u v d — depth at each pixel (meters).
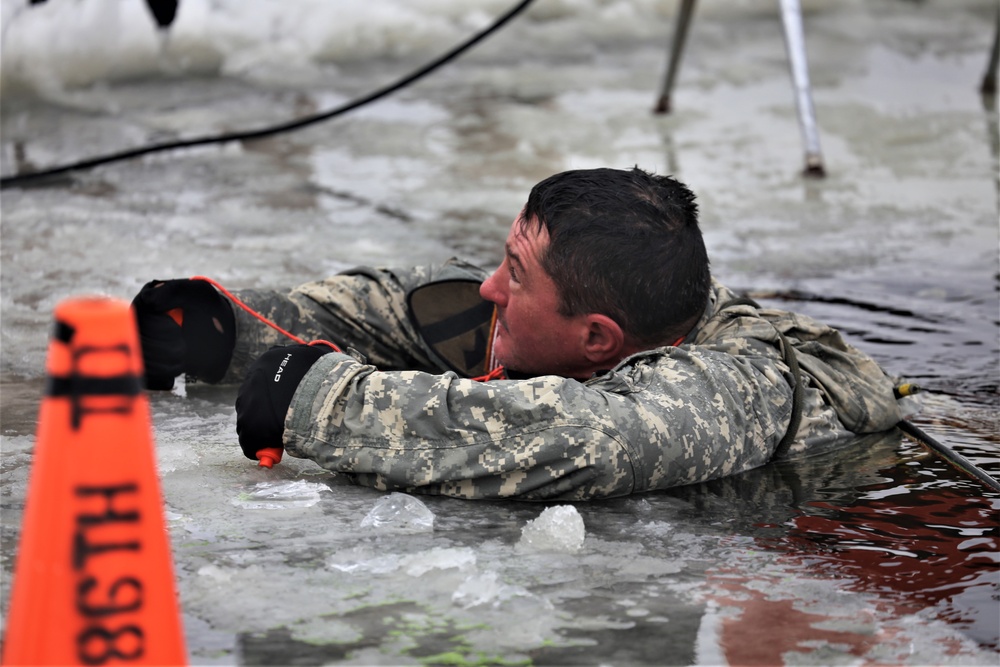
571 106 17.56
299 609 4.51
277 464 6.02
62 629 3.21
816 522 5.50
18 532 5.21
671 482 5.71
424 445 5.48
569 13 23.47
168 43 19.41
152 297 6.36
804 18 24.25
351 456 5.52
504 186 13.17
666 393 5.72
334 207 12.20
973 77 19.53
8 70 17.36
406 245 10.78
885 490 5.91
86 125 16.08
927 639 4.41
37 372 7.56
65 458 3.20
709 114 17.03
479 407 5.46
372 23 21.00
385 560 4.92
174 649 3.31
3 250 10.22
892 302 9.47
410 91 18.56
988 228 11.70
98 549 3.21
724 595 4.74
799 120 13.77
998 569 5.04
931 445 6.50
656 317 5.92
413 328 7.05
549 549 5.11
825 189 13.17
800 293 9.69
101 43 18.45
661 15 24.09
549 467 5.42
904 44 22.14
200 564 4.87
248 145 15.08
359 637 4.32
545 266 5.87
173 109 17.17
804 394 6.32
